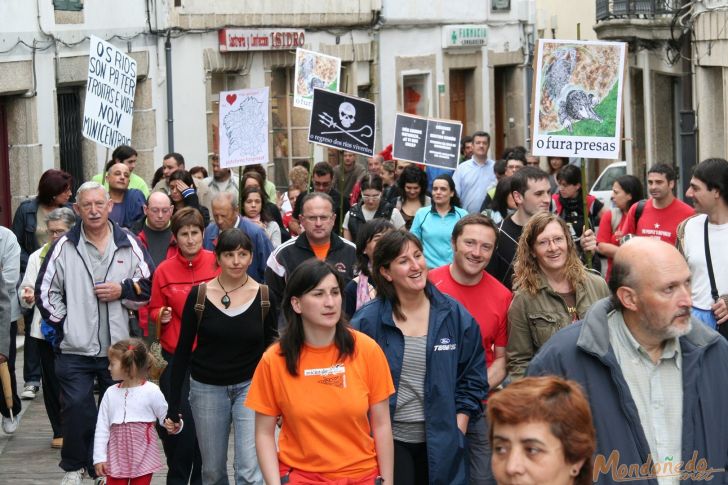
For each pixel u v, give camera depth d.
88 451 14.62
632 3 41.44
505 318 11.87
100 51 23.67
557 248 11.54
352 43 43.91
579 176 19.45
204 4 36.16
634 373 8.17
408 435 10.82
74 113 30.61
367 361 9.95
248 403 9.97
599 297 11.63
